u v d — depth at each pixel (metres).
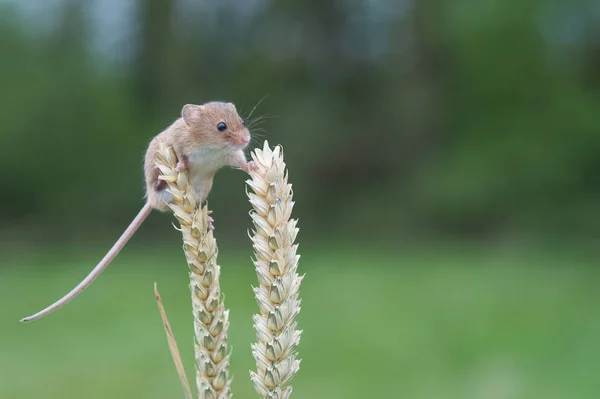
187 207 2.79
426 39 28.03
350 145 27.44
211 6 28.92
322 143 27.16
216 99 28.22
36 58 27.38
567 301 13.94
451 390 8.20
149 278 17.14
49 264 19.95
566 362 9.40
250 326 11.41
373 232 26.16
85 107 26.59
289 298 2.63
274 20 28.98
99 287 16.00
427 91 27.89
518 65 26.94
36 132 26.06
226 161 3.93
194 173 3.90
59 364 9.52
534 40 27.12
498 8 27.16
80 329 11.85
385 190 27.14
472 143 26.98
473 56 27.30
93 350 10.37
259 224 2.63
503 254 21.14
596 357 9.56
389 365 9.38
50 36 28.30
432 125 27.62
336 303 13.99
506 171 25.45
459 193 25.30
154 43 28.55
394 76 28.47
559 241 23.58
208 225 2.83
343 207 27.02
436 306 13.62
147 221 24.72
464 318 12.41
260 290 2.64
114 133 26.53
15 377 8.89
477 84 27.25
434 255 21.11
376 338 10.98
